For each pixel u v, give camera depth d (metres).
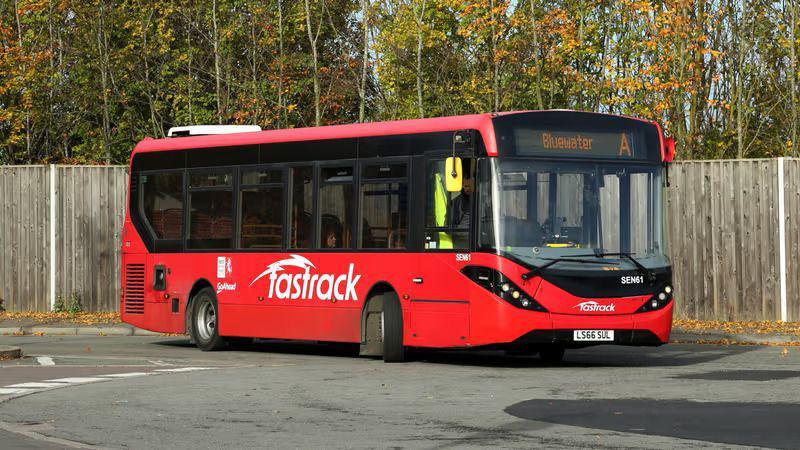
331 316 21.92
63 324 31.03
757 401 14.54
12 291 34.38
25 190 34.41
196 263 24.83
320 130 22.38
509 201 19.31
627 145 19.98
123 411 14.30
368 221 21.31
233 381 17.61
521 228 19.27
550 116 19.69
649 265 19.66
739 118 40.69
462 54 45.62
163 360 21.77
